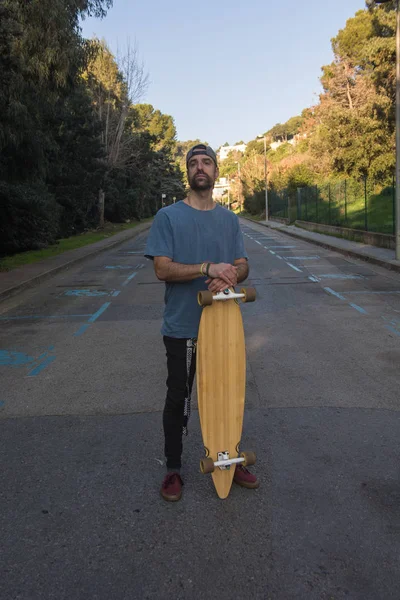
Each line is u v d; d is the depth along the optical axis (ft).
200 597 7.79
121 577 8.25
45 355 21.74
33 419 14.80
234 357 10.13
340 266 51.01
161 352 21.45
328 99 125.70
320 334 24.11
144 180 192.34
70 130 95.66
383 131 108.27
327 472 11.40
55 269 51.01
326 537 9.13
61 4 36.96
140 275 48.75
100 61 118.52
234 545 8.96
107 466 11.92
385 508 9.99
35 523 9.75
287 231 106.11
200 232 10.14
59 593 7.92
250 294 9.93
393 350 21.15
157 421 14.40
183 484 10.99
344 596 7.76
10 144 47.96
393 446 12.60
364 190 74.02
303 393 16.30
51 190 99.81
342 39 129.08
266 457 12.12
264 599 7.72
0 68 37.11
